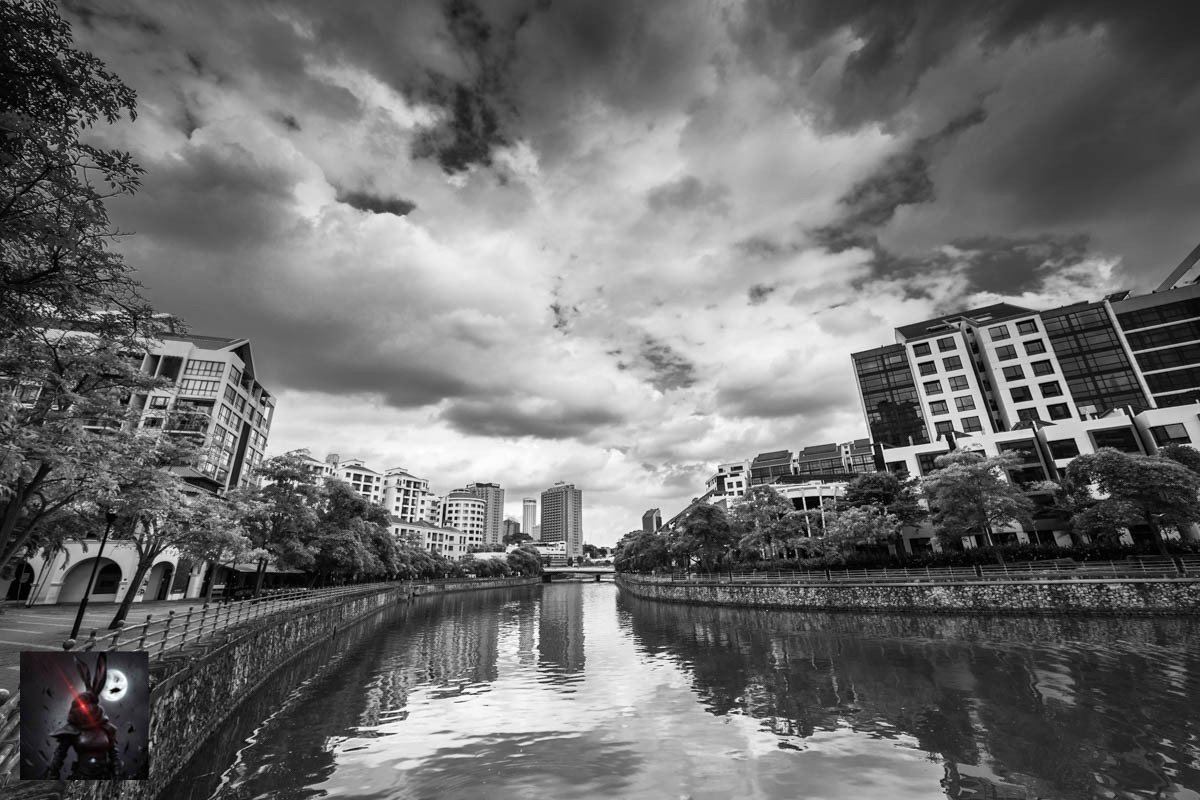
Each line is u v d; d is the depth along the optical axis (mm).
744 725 18156
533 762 15336
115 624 21906
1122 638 28453
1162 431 53906
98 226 8523
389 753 16156
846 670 25062
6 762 7512
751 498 59031
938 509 48594
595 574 187500
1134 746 14594
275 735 17875
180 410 18797
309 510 40562
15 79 7992
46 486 15633
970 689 20672
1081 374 68562
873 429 77188
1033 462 57750
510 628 47844
